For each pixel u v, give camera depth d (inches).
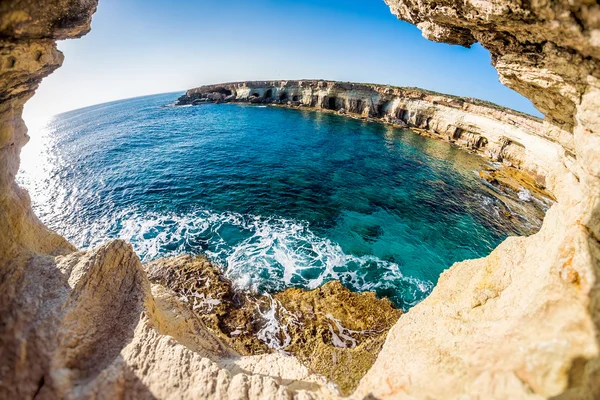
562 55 175.8
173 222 772.6
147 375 191.3
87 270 234.8
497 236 821.9
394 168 1374.3
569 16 150.3
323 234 749.9
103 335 216.2
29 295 208.1
